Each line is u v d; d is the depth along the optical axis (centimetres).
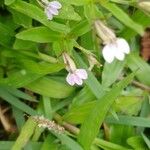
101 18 11
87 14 11
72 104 13
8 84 13
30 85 13
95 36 12
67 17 12
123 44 11
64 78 13
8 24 13
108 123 13
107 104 12
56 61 12
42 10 12
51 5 11
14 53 13
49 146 13
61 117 13
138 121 13
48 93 13
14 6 12
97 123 12
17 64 13
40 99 13
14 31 13
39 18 12
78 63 13
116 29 14
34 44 12
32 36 12
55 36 12
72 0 11
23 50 13
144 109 14
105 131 14
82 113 13
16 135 14
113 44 10
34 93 14
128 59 14
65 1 11
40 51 13
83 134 13
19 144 12
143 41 15
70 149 13
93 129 12
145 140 13
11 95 13
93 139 12
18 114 13
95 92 13
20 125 13
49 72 12
